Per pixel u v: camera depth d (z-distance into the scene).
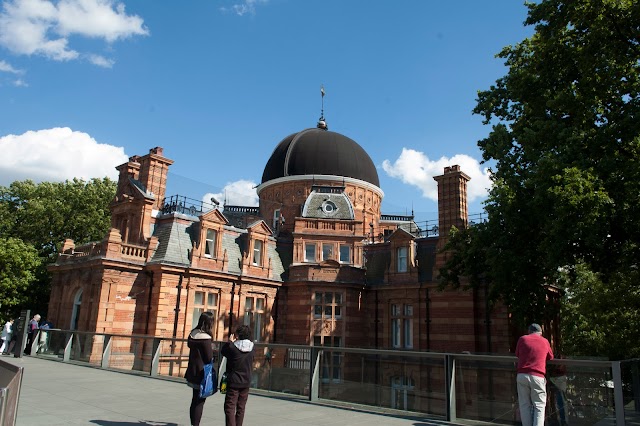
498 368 10.98
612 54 18.84
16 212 45.47
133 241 31.08
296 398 13.71
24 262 37.81
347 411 12.08
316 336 32.84
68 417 10.23
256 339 32.91
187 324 29.33
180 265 29.27
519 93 22.05
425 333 31.19
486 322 28.92
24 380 15.77
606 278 20.09
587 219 15.64
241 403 9.17
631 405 9.60
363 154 48.34
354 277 34.00
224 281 31.59
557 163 17.16
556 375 9.86
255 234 34.00
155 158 33.38
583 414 9.41
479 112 25.02
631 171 16.70
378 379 12.82
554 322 35.16
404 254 33.84
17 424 9.36
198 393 9.32
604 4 18.19
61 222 45.53
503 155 21.59
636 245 18.92
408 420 11.12
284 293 34.88
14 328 24.72
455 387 11.47
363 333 34.00
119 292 28.00
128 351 19.17
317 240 35.62
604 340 37.16
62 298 31.33
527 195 19.73
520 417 10.09
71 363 21.12
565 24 20.00
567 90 20.62
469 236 23.92
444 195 32.44
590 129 19.36
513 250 20.14
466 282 29.81
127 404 12.14
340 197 38.22
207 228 31.58
